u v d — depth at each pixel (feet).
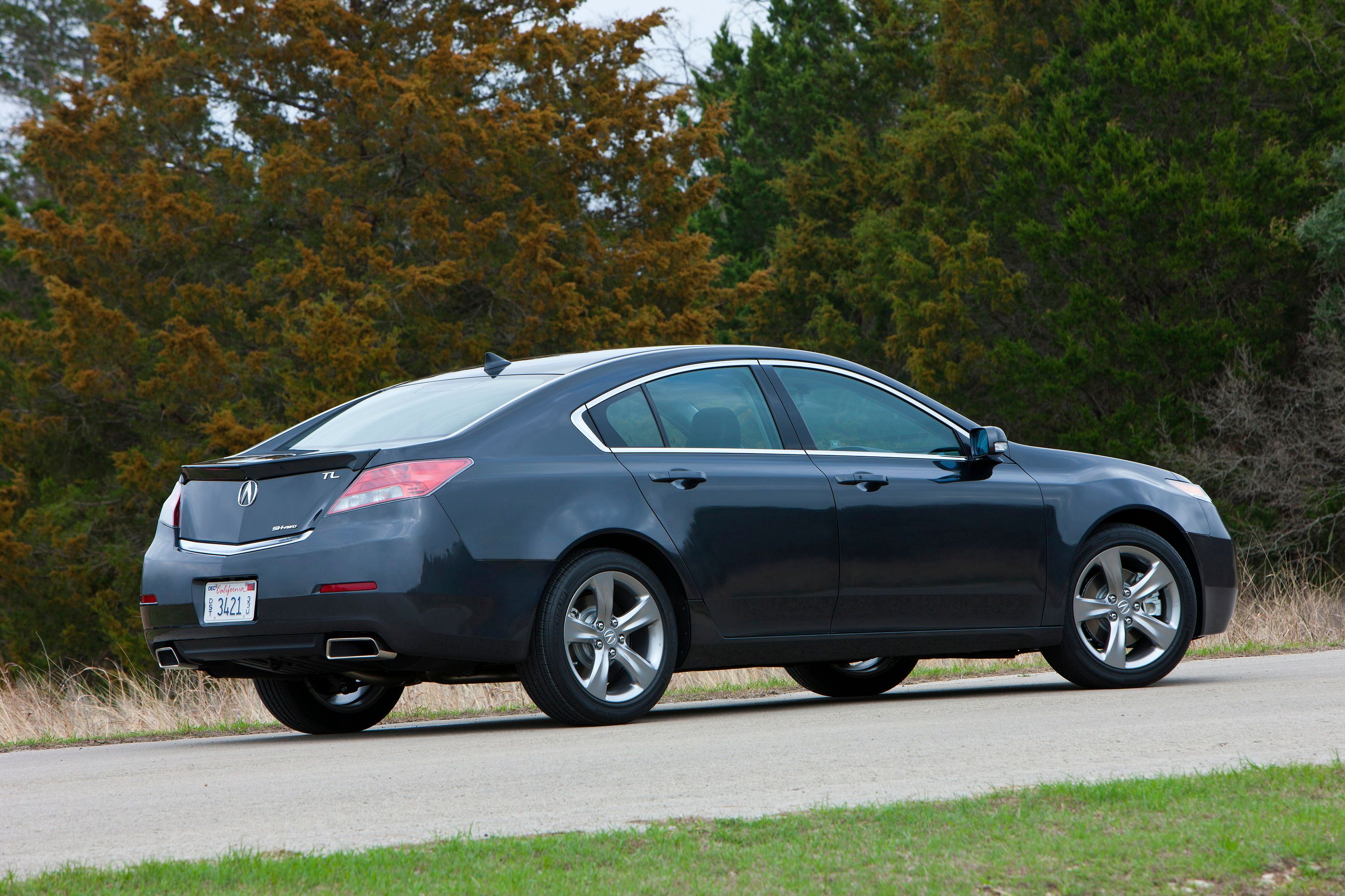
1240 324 236.43
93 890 31.50
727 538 64.23
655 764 49.62
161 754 61.77
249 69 229.66
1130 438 226.17
